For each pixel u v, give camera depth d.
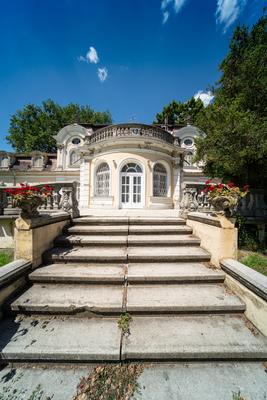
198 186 6.12
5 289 2.30
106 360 1.73
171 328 2.04
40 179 16.97
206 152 6.72
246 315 2.23
